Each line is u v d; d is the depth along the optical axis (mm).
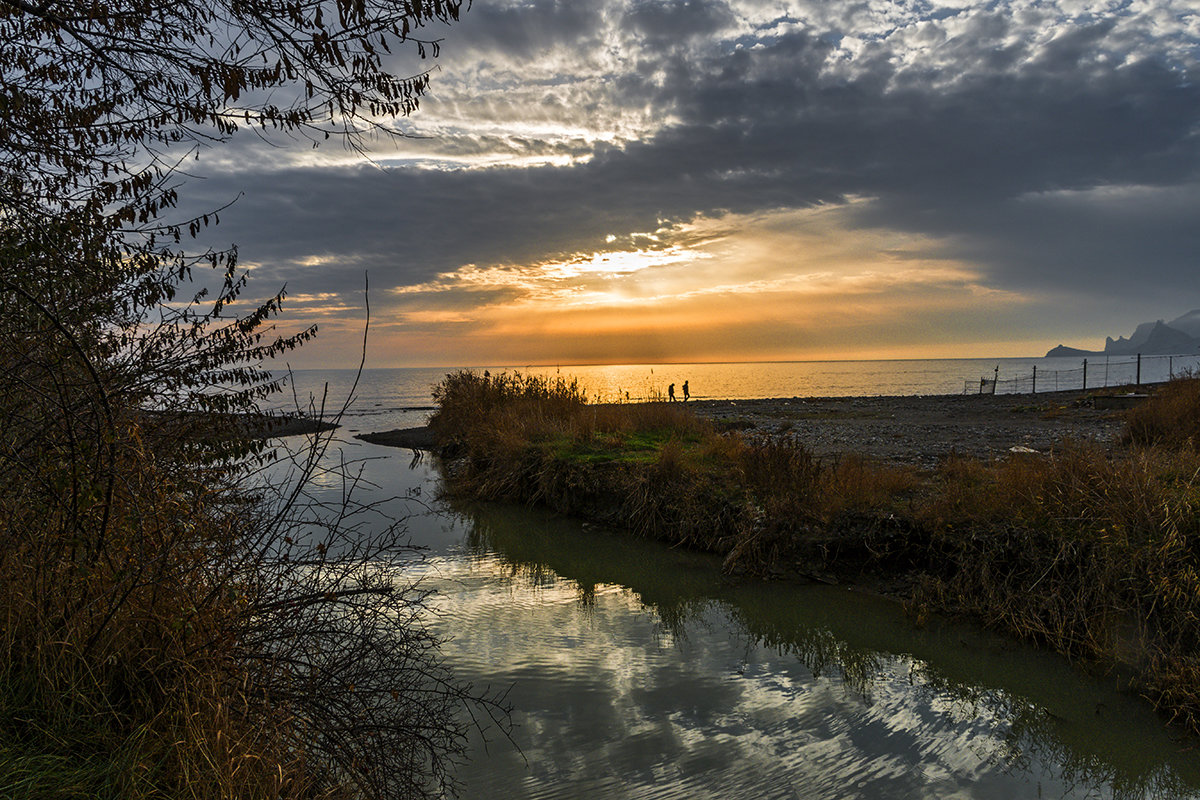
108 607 2949
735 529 8742
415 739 3688
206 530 3309
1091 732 4762
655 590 7816
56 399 3129
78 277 3494
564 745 4574
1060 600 6027
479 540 9945
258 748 2893
